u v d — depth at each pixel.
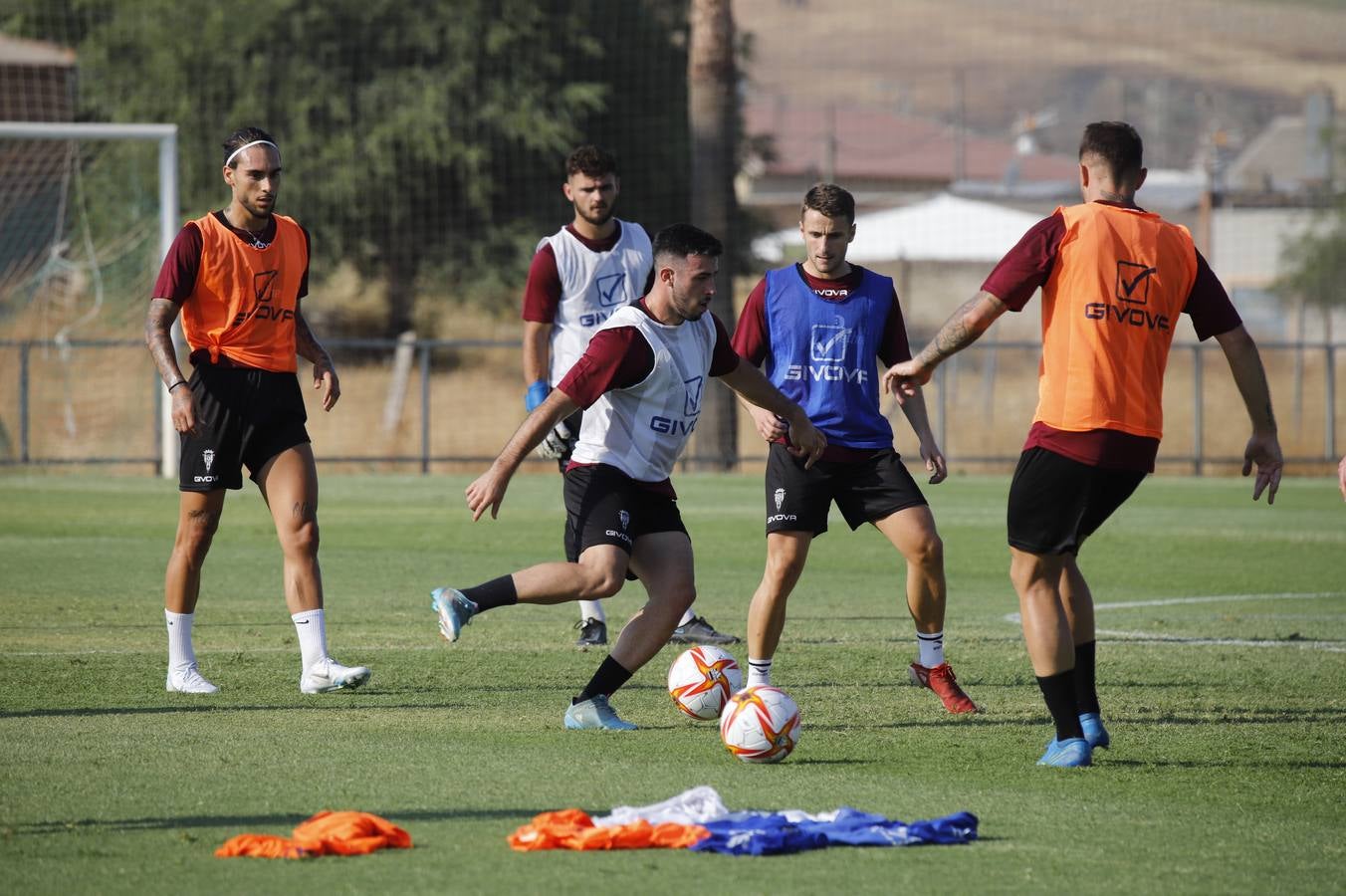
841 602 37.97
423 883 13.84
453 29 117.62
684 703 21.94
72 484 72.00
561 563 21.33
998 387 121.19
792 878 14.15
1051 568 19.75
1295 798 17.83
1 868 14.26
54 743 20.08
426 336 127.81
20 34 119.94
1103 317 19.08
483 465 91.62
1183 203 171.88
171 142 72.12
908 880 14.20
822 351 23.66
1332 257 152.88
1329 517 63.91
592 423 21.88
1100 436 19.09
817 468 23.36
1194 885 14.28
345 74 119.38
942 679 23.67
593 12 123.56
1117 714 23.44
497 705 23.59
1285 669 28.02
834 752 20.31
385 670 26.91
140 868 14.27
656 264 21.14
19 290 87.50
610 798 17.33
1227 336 19.61
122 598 36.19
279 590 38.00
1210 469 95.88
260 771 18.45
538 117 118.19
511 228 124.50
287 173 116.38
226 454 24.23
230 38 116.56
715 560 47.44
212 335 24.17
